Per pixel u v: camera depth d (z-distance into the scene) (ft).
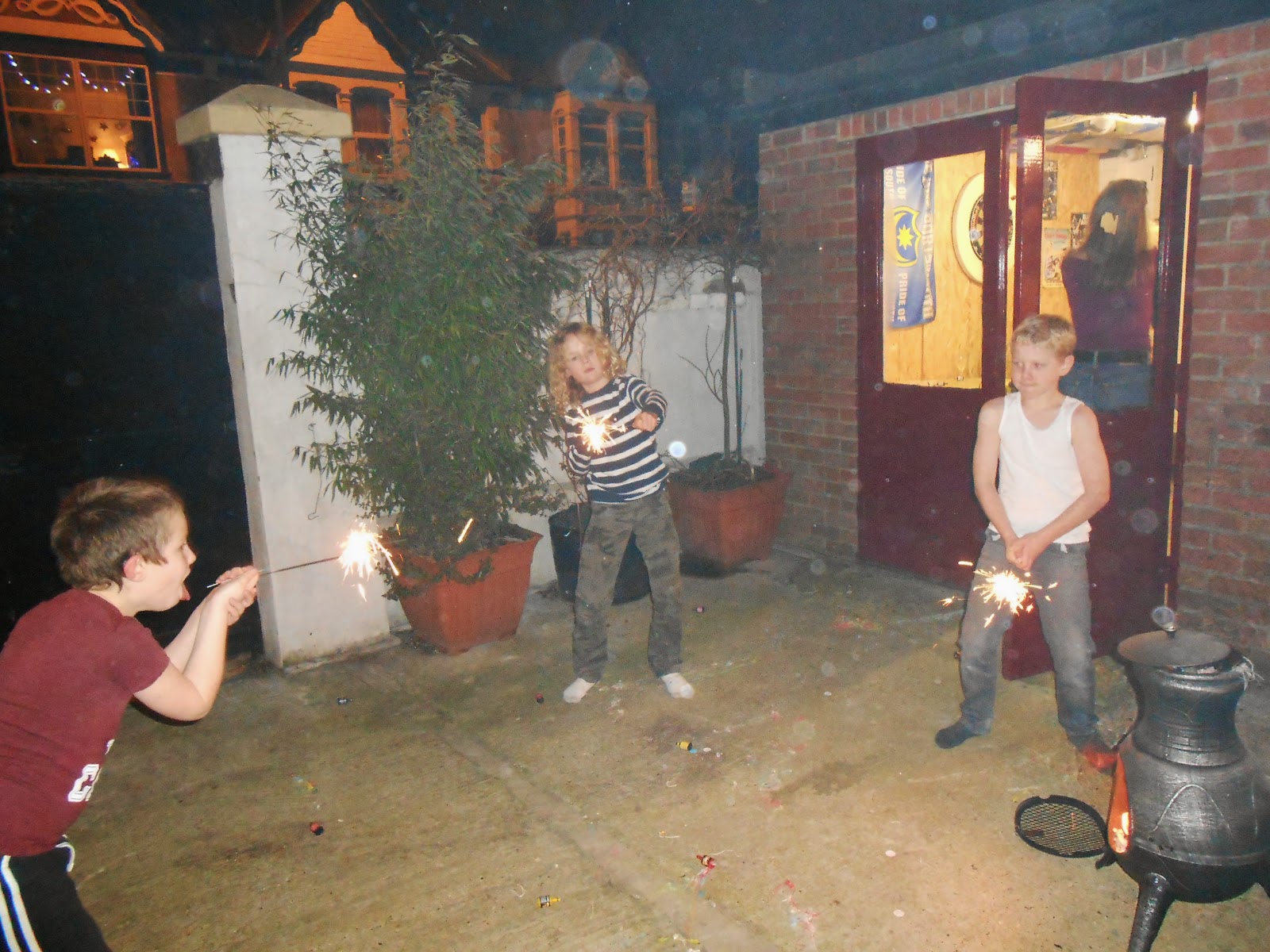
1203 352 14.17
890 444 19.34
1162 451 14.75
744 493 19.63
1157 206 14.44
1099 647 14.67
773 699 13.88
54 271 13.62
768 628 16.83
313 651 15.98
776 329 21.77
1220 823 7.66
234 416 15.49
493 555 15.87
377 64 31.89
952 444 17.97
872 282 19.04
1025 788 11.07
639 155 30.81
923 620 16.88
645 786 11.59
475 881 9.82
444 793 11.69
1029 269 12.51
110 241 14.03
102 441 14.30
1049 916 8.83
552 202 20.03
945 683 14.16
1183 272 14.32
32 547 13.85
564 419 13.55
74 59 31.17
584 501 19.40
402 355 14.30
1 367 13.33
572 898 9.46
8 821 5.75
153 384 14.66
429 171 14.33
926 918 8.88
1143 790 8.02
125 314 14.29
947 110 17.10
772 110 20.53
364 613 16.44
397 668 15.79
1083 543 10.76
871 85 18.11
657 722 13.33
